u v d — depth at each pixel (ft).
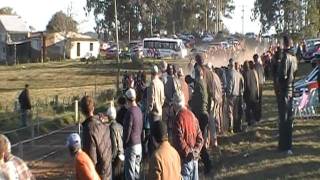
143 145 43.68
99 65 218.59
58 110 89.76
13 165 23.97
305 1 271.90
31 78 188.65
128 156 36.94
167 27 413.59
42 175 49.78
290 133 44.24
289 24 277.23
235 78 54.54
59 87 157.89
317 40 165.07
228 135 53.78
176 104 31.37
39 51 300.40
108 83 161.89
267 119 62.85
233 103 54.80
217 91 48.21
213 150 48.32
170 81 46.78
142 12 357.41
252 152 45.80
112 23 357.20
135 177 37.22
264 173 38.99
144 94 49.32
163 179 23.77
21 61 283.18
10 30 329.93
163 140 24.30
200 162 44.42
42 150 61.52
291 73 42.57
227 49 172.55
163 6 372.38
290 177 37.19
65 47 306.96
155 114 42.91
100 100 99.45
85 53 312.09
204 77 45.88
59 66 233.96
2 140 23.63
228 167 42.37
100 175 29.60
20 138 68.49
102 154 29.48
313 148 45.09
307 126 54.65
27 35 326.44
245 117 60.08
